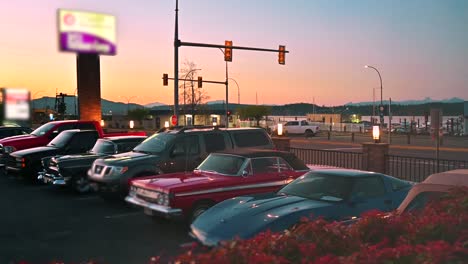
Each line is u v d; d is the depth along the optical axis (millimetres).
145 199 9359
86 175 13805
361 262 3299
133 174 11422
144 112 76938
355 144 37969
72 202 12555
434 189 5484
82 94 24641
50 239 8742
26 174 16094
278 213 6566
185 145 12195
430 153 29875
